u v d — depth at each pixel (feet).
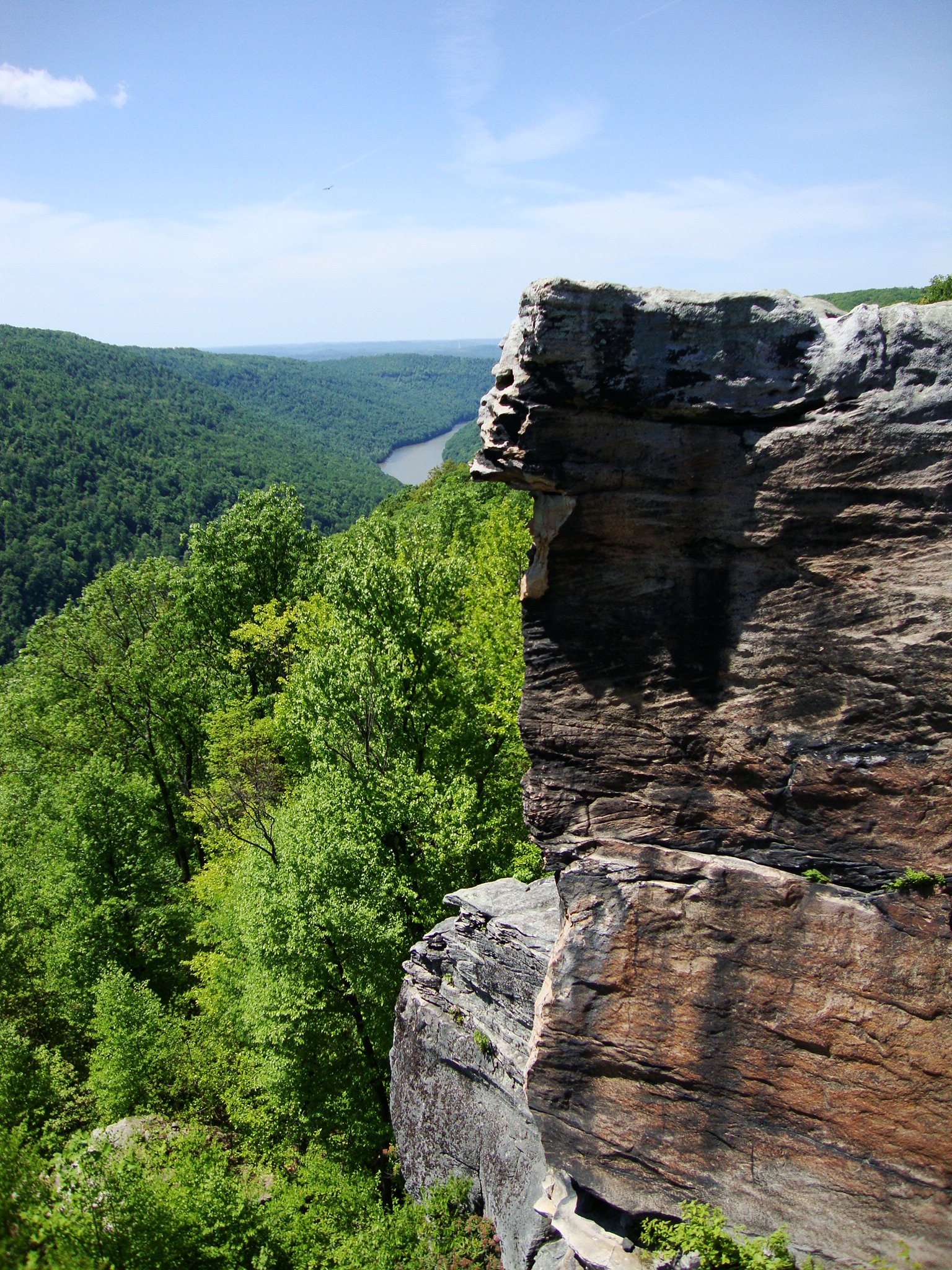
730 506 31.91
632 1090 35.45
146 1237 45.27
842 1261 31.30
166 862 110.93
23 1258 40.50
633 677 34.73
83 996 89.04
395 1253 49.11
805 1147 32.42
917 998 30.32
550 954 47.65
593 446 33.09
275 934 65.51
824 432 29.96
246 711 107.34
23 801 123.54
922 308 28.91
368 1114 65.77
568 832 36.94
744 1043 33.24
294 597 141.90
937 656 29.32
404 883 69.67
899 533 29.55
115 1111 69.92
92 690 118.21
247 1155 64.03
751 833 33.32
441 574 87.61
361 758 78.54
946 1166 30.12
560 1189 38.37
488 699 84.48
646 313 30.89
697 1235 33.27
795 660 31.65
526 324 32.17
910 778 30.09
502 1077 48.44
